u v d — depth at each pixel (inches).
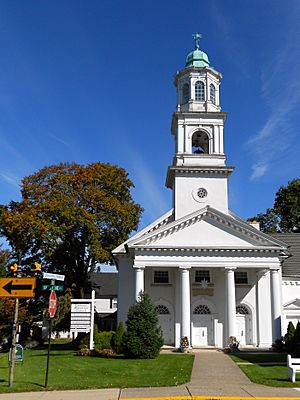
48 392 625.3
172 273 1605.6
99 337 1267.2
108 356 1181.1
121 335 1221.7
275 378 776.9
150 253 1494.8
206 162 1684.3
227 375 823.1
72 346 1758.1
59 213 1699.1
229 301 1469.0
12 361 663.8
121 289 1610.5
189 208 1633.9
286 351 1299.2
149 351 1134.4
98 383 704.4
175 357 1170.6
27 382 709.9
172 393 612.1
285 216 2610.7
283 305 1574.8
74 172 1850.4
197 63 1786.4
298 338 1194.6
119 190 1900.8
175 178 1662.2
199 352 1365.7
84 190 1786.4
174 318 1565.0
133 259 1562.5
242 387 671.8
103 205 1785.2
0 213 1863.9
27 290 662.5
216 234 1520.7
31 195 1771.7
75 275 1871.3
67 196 1739.7
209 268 1540.4
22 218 1656.0
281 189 2657.5
